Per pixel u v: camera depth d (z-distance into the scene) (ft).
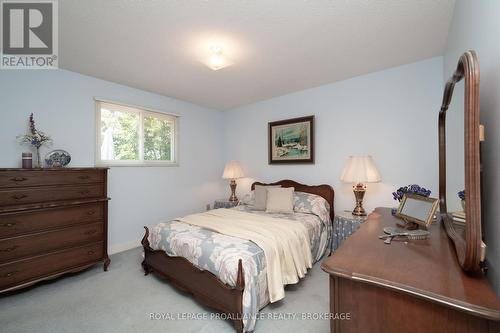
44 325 5.51
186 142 13.35
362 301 2.75
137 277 7.96
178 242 6.81
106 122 10.22
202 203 14.19
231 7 5.44
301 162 11.61
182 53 7.66
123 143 10.75
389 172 9.13
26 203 6.88
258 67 8.84
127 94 10.77
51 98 8.63
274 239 6.46
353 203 10.13
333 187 10.67
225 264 5.47
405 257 3.19
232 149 15.03
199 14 5.69
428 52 7.77
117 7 5.40
